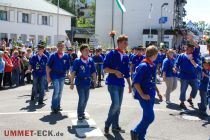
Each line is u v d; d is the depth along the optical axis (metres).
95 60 18.06
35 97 12.85
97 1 63.19
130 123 9.20
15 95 14.20
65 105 11.66
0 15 46.22
